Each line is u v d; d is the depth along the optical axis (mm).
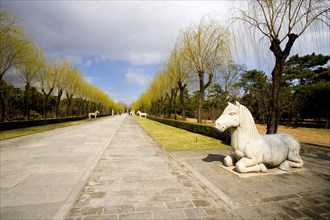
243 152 4328
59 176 4297
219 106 28812
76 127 18547
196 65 15109
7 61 14945
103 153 6723
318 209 2811
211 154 6555
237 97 28172
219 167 4938
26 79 19750
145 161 5648
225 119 4254
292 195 3258
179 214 2697
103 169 4832
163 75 28469
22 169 4840
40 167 5023
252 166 4293
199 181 3975
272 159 4391
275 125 6949
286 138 4766
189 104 48875
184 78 20828
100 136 11586
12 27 14422
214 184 3752
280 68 6867
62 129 16375
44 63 20891
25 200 3107
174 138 10414
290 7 6500
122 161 5637
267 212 2732
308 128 20797
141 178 4180
